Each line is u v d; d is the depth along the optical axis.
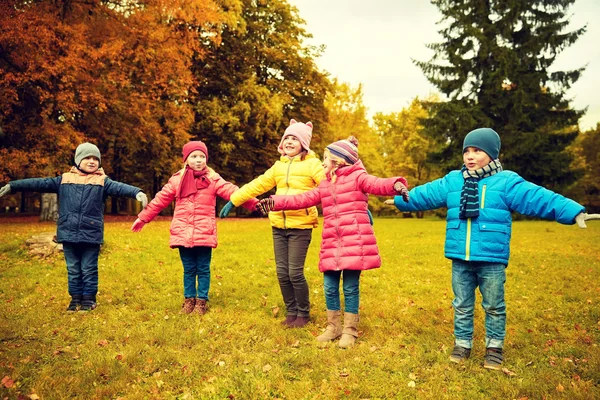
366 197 4.20
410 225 21.45
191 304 5.09
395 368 3.48
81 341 4.07
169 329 4.31
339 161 4.13
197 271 5.12
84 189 5.14
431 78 27.97
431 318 4.84
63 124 16.30
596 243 12.04
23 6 15.42
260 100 24.36
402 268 7.96
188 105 21.45
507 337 4.18
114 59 16.39
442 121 26.70
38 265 7.57
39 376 3.26
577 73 25.58
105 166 24.27
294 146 4.71
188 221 5.05
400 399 2.99
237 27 23.05
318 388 3.15
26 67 15.60
